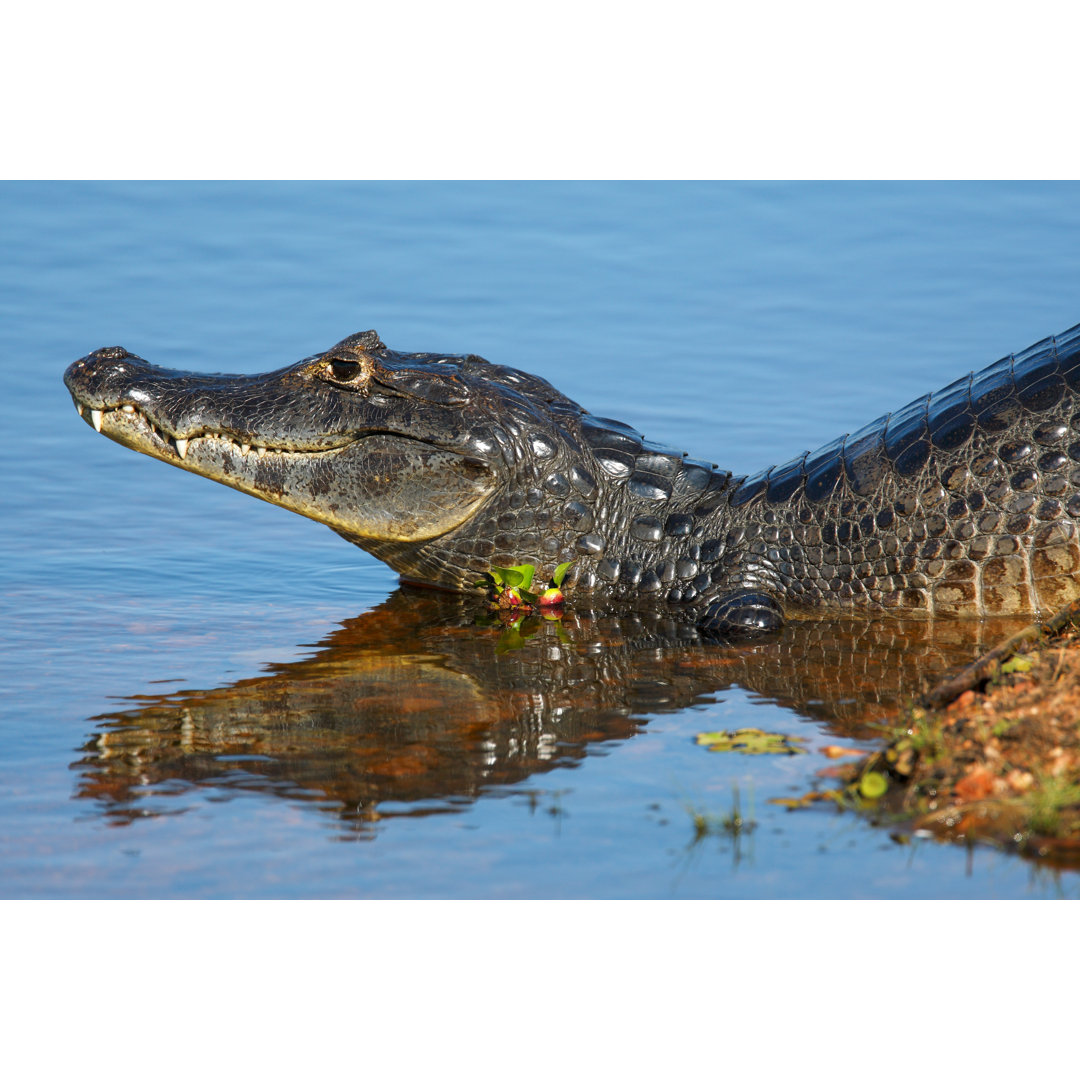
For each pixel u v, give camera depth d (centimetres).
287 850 955
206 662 1364
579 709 1220
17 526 1838
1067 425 1409
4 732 1173
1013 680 1138
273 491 1537
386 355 1553
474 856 941
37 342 2498
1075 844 917
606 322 2644
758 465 1969
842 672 1305
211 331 2556
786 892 884
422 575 1625
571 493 1560
